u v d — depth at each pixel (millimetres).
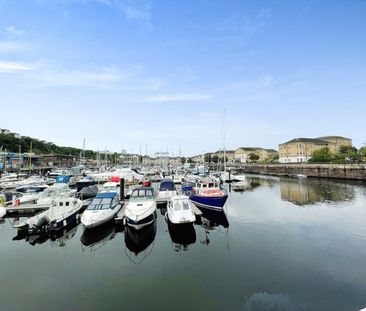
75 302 8055
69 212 16750
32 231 14867
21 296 8406
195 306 7762
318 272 9977
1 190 31500
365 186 37469
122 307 7758
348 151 77875
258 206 23969
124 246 13289
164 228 16797
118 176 38938
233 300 8070
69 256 11906
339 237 14289
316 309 7605
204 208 21484
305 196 29453
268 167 77688
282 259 11258
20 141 103438
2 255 12078
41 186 30266
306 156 91562
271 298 8172
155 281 9359
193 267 10516
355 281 9266
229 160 149625
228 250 12445
